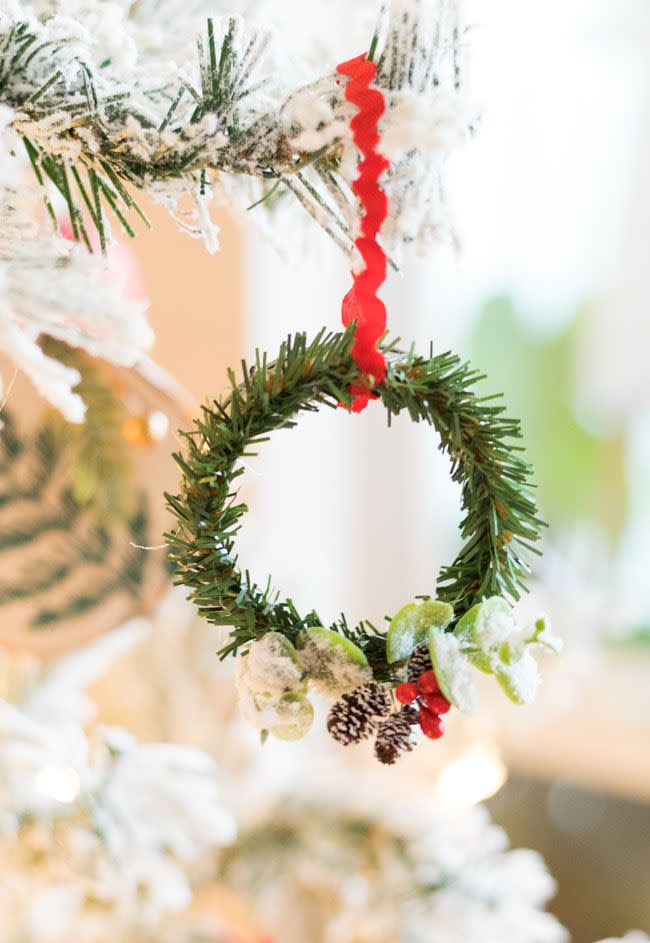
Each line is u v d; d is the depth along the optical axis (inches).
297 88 19.9
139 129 20.0
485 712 46.8
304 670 19.9
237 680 20.3
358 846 32.1
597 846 46.5
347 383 19.9
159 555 24.9
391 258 20.4
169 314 37.5
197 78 20.7
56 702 29.4
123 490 24.7
